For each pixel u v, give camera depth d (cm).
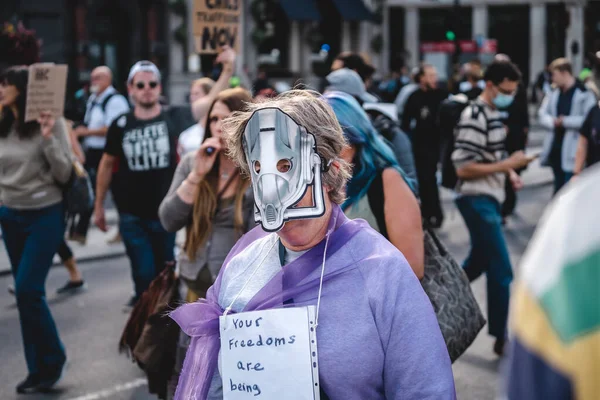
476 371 541
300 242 203
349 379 195
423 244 323
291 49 3131
